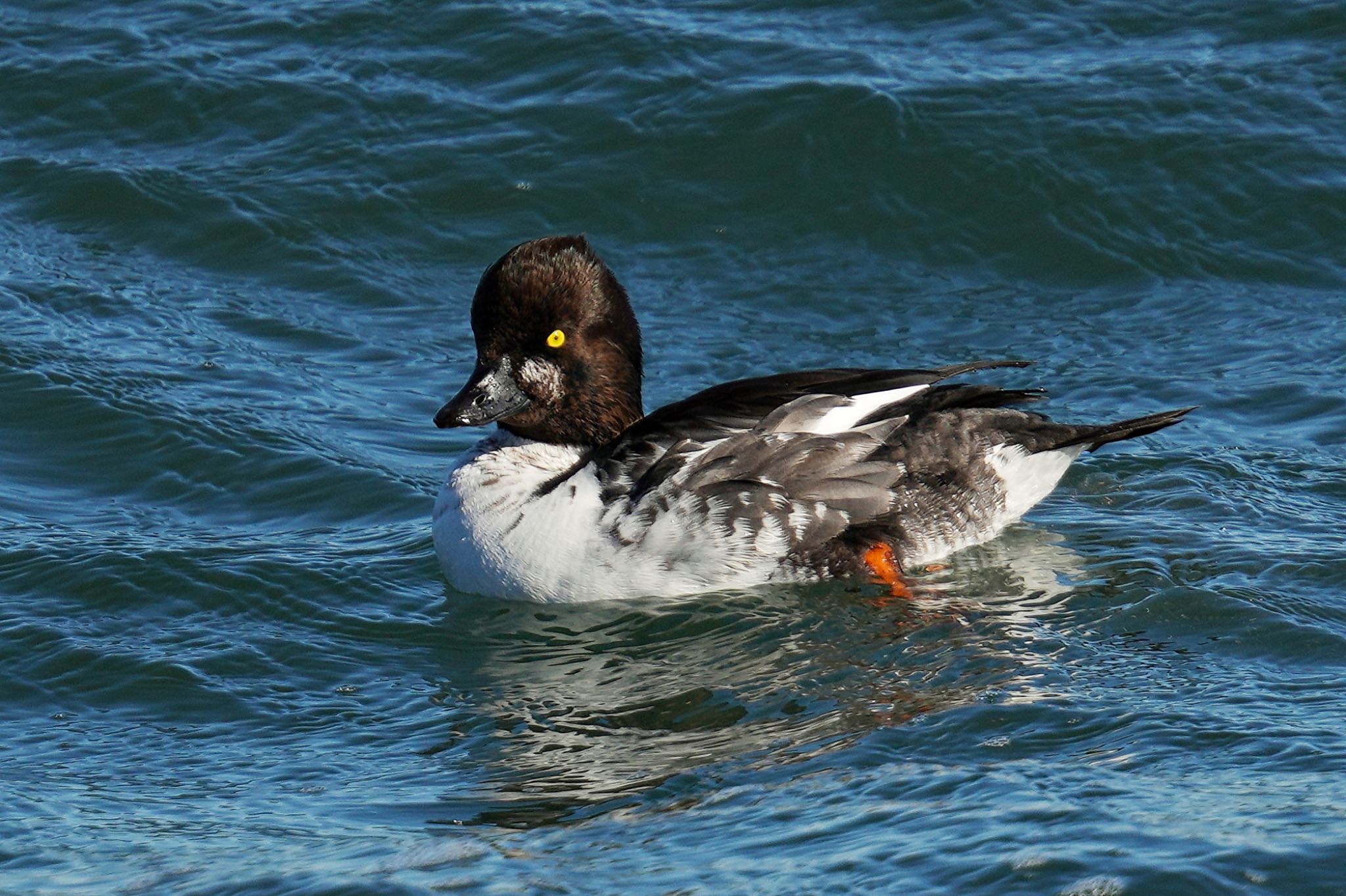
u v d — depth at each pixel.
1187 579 11.95
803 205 17.94
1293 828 8.19
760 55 19.44
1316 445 14.34
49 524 13.59
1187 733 9.52
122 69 19.59
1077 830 8.28
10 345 15.98
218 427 15.02
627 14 20.20
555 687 11.10
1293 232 17.39
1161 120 18.33
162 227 17.89
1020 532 13.11
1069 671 10.64
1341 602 11.57
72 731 10.72
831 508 12.30
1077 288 17.02
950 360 15.88
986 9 20.16
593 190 18.09
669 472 12.16
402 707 10.97
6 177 18.44
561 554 12.23
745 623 11.82
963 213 17.78
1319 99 18.55
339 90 19.31
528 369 12.55
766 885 8.05
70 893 8.60
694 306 16.78
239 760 10.29
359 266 17.47
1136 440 14.64
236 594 12.56
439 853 8.80
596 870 8.44
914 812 8.71
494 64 19.61
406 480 14.41
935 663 10.94
